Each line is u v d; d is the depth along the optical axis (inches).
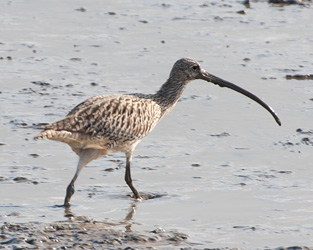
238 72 925.2
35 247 463.2
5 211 537.6
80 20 1160.2
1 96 808.9
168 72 922.1
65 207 551.8
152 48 1023.6
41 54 976.9
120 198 576.1
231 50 1021.8
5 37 1048.8
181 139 709.3
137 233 494.6
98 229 502.3
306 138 709.9
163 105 621.3
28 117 748.0
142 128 586.9
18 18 1155.3
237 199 572.7
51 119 745.6
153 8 1254.3
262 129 738.8
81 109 558.9
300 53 1016.9
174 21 1168.2
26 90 830.5
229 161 656.4
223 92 855.1
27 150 665.6
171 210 551.8
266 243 488.4
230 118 770.2
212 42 1058.7
